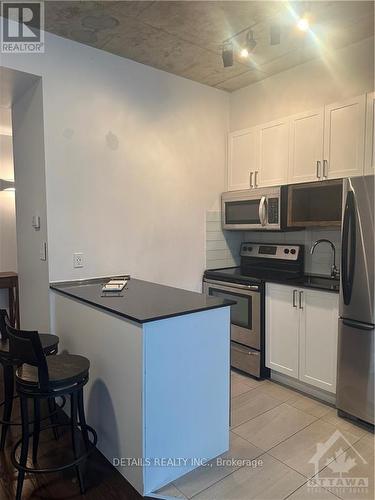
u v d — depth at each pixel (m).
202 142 3.61
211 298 2.27
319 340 2.77
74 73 2.75
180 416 1.96
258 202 3.38
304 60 3.10
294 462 2.10
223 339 2.14
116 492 1.86
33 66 2.55
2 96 3.04
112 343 2.02
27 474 1.98
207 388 2.08
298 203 3.09
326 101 3.02
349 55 2.85
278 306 3.05
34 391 1.77
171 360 1.89
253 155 3.53
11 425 2.28
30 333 1.68
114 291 2.49
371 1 2.23
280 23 2.49
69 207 2.79
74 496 1.83
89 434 2.27
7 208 4.36
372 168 2.63
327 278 3.18
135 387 1.84
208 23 2.49
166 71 3.29
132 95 3.09
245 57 3.02
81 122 2.81
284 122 3.22
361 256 2.41
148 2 2.25
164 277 3.39
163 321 1.84
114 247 3.05
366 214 2.37
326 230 3.26
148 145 3.21
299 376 2.92
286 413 2.64
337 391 2.60
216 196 3.77
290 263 3.51
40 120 2.66
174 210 3.43
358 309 2.44
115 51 2.90
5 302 4.30
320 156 2.96
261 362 3.18
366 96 2.65
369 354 2.40
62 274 2.78
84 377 1.91
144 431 1.81
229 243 3.92
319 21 2.48
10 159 4.36
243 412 2.65
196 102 3.54
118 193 3.05
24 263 3.23
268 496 1.84
